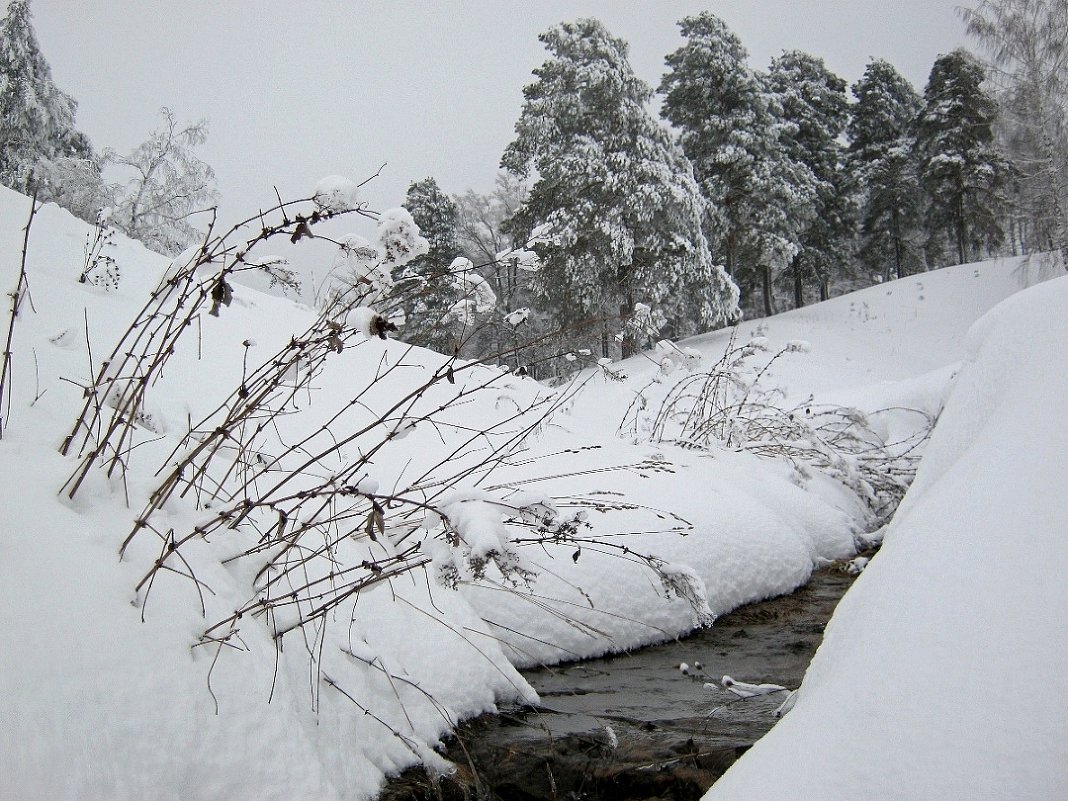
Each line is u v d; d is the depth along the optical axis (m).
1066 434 1.76
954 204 36.19
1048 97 22.34
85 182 10.52
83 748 1.34
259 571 2.23
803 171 32.50
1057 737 1.05
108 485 2.09
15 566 1.57
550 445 4.43
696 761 2.21
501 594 3.26
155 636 1.65
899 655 1.38
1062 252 22.88
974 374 3.01
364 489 2.11
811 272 36.28
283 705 1.79
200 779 1.51
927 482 2.91
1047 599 1.29
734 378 6.17
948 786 1.06
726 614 3.90
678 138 31.22
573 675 3.11
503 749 2.32
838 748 1.23
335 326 2.20
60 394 2.58
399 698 2.25
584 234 22.62
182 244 10.70
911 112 40.34
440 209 26.28
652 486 4.23
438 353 5.73
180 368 3.71
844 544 5.17
